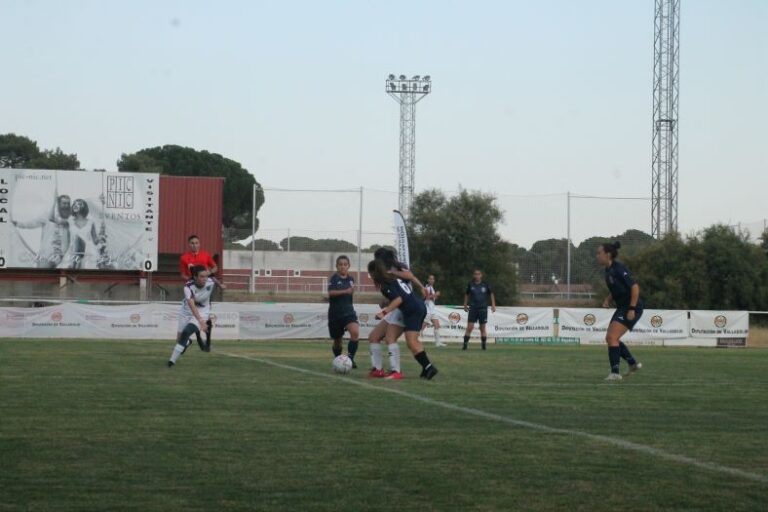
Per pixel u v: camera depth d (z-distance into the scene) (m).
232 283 76.69
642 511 9.24
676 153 82.12
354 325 26.14
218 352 34.47
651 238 74.38
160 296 73.94
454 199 77.38
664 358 35.19
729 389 21.39
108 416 15.36
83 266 70.38
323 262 75.75
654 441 13.30
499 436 13.55
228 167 153.25
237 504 9.40
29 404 16.91
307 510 9.20
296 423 14.69
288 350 36.41
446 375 24.38
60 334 45.62
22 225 69.44
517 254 75.19
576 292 74.00
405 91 106.06
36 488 10.02
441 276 75.25
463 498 9.71
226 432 13.76
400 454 12.07
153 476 10.65
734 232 73.56
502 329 48.97
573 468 11.23
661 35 82.94
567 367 28.08
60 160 149.88
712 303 72.25
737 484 10.43
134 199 71.12
